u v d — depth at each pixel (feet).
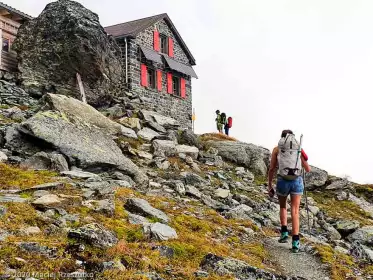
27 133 40.57
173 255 21.93
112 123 60.39
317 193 65.87
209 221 32.01
